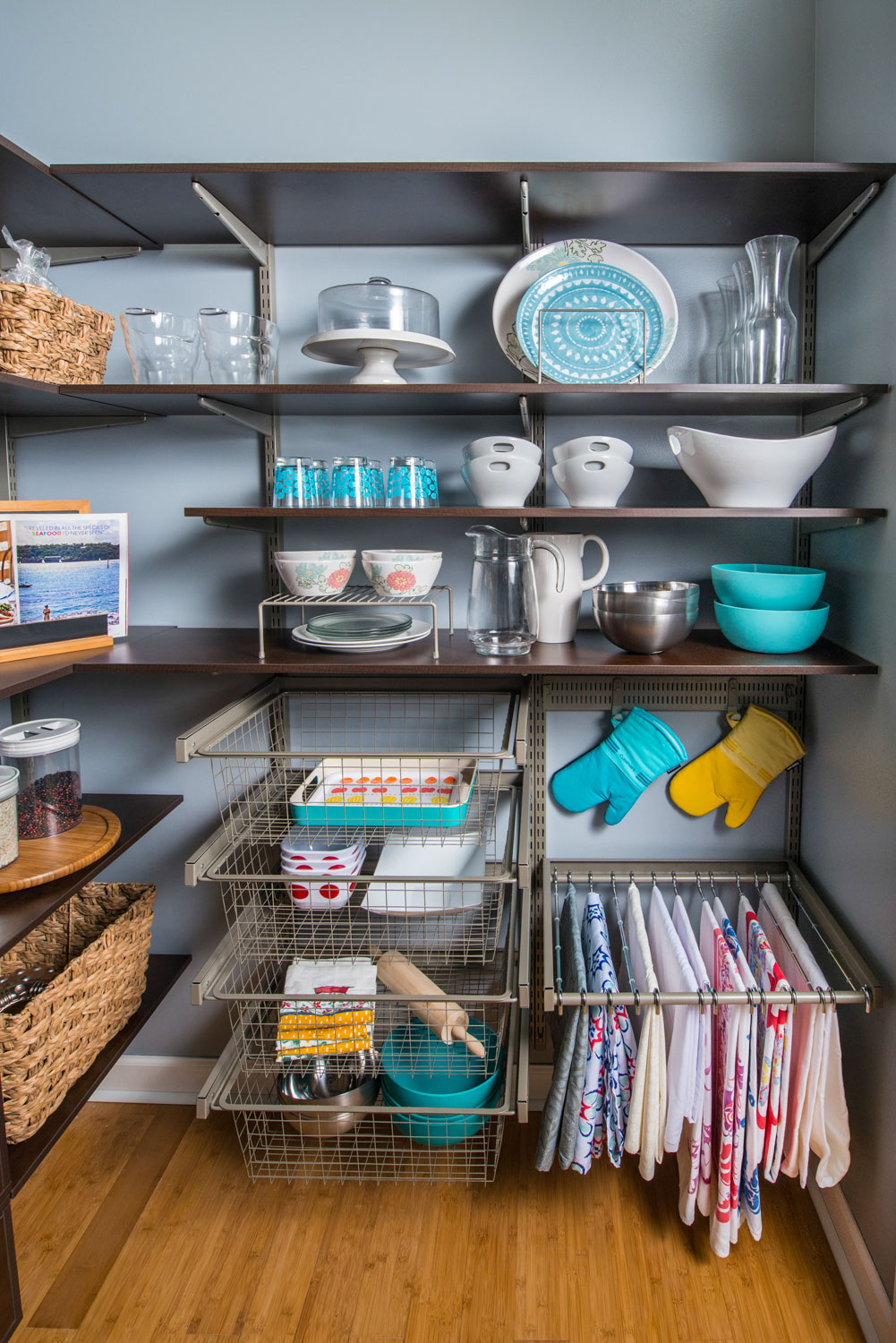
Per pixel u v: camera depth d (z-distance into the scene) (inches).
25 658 50.7
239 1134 58.3
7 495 62.7
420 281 59.3
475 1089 54.7
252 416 57.4
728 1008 48.3
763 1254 52.2
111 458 62.2
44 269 52.6
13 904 42.7
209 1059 66.6
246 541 62.4
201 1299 49.3
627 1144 49.8
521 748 46.9
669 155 57.2
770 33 56.1
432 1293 49.5
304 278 59.6
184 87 58.2
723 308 58.4
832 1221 53.1
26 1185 57.8
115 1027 52.0
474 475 51.3
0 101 58.8
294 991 55.6
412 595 51.4
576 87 57.0
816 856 59.5
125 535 57.9
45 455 62.6
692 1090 49.2
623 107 57.0
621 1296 49.3
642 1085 48.4
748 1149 48.9
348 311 50.3
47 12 57.9
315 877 50.4
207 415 61.1
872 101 48.2
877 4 47.2
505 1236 53.2
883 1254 46.8
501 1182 57.4
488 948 64.1
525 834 52.9
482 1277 50.5
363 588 61.1
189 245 59.9
